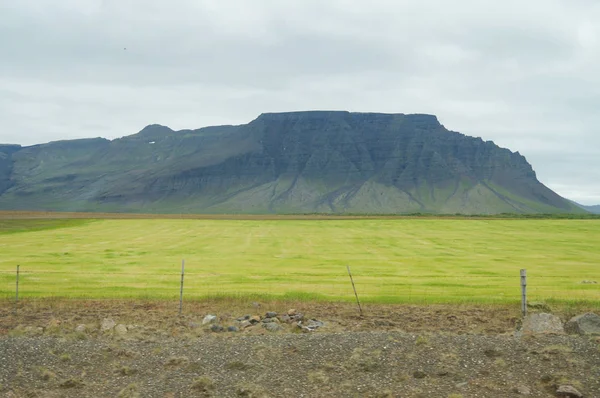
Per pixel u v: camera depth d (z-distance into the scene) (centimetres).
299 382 1842
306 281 4497
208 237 10431
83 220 16425
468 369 1897
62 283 4222
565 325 2411
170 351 2156
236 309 3142
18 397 1762
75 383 1856
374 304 3350
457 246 8788
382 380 1838
